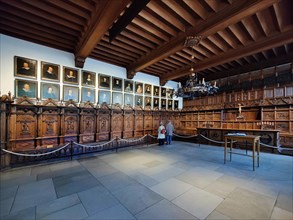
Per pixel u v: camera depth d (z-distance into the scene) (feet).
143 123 31.14
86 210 8.39
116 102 27.61
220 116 33.53
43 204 8.96
